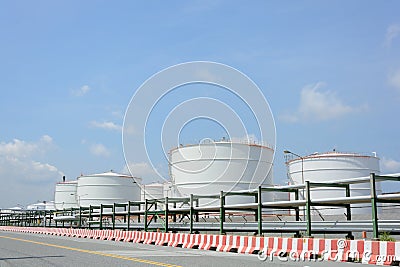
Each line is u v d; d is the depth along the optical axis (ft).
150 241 96.27
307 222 74.84
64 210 187.11
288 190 91.97
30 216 253.44
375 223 63.05
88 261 53.21
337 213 168.76
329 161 177.06
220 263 50.16
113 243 97.81
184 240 84.17
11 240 110.32
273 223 84.84
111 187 268.62
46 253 66.64
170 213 123.24
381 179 66.39
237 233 131.54
